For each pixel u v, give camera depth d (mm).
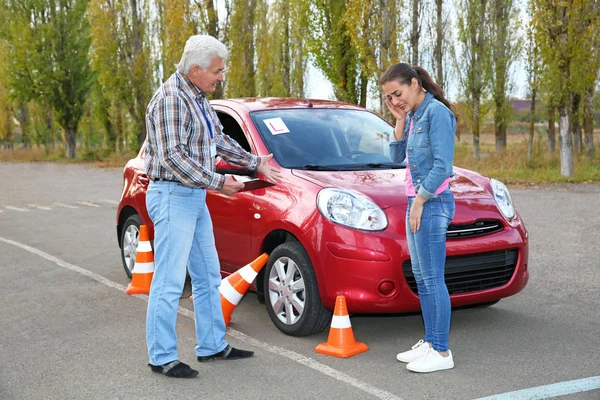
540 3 18562
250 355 4457
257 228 4977
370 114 6172
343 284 4422
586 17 18281
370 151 5500
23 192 17828
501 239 4668
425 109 3881
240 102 5930
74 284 6746
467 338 4773
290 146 5285
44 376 4184
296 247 4723
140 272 6355
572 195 14297
